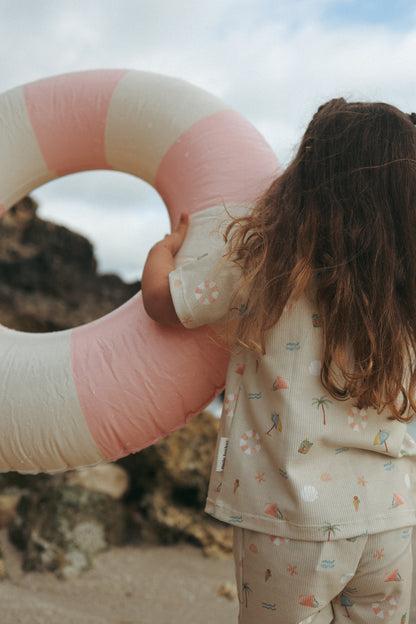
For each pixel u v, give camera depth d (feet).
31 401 5.96
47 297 15.74
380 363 4.67
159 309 5.49
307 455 4.75
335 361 4.68
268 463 4.90
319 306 4.79
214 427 13.70
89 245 16.83
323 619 5.10
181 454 13.06
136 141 6.98
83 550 11.53
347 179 4.80
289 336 4.88
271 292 4.86
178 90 6.92
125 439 6.05
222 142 6.51
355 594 5.08
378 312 4.64
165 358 5.90
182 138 6.66
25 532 11.57
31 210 16.20
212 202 6.22
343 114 4.99
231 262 5.15
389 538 4.89
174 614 10.07
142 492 13.17
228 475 5.05
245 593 5.07
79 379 5.95
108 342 6.10
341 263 4.66
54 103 7.11
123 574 11.28
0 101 7.23
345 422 4.83
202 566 12.01
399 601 5.03
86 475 12.71
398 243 4.73
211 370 5.97
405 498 5.03
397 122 4.93
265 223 5.07
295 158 5.24
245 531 4.99
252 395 5.07
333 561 4.71
